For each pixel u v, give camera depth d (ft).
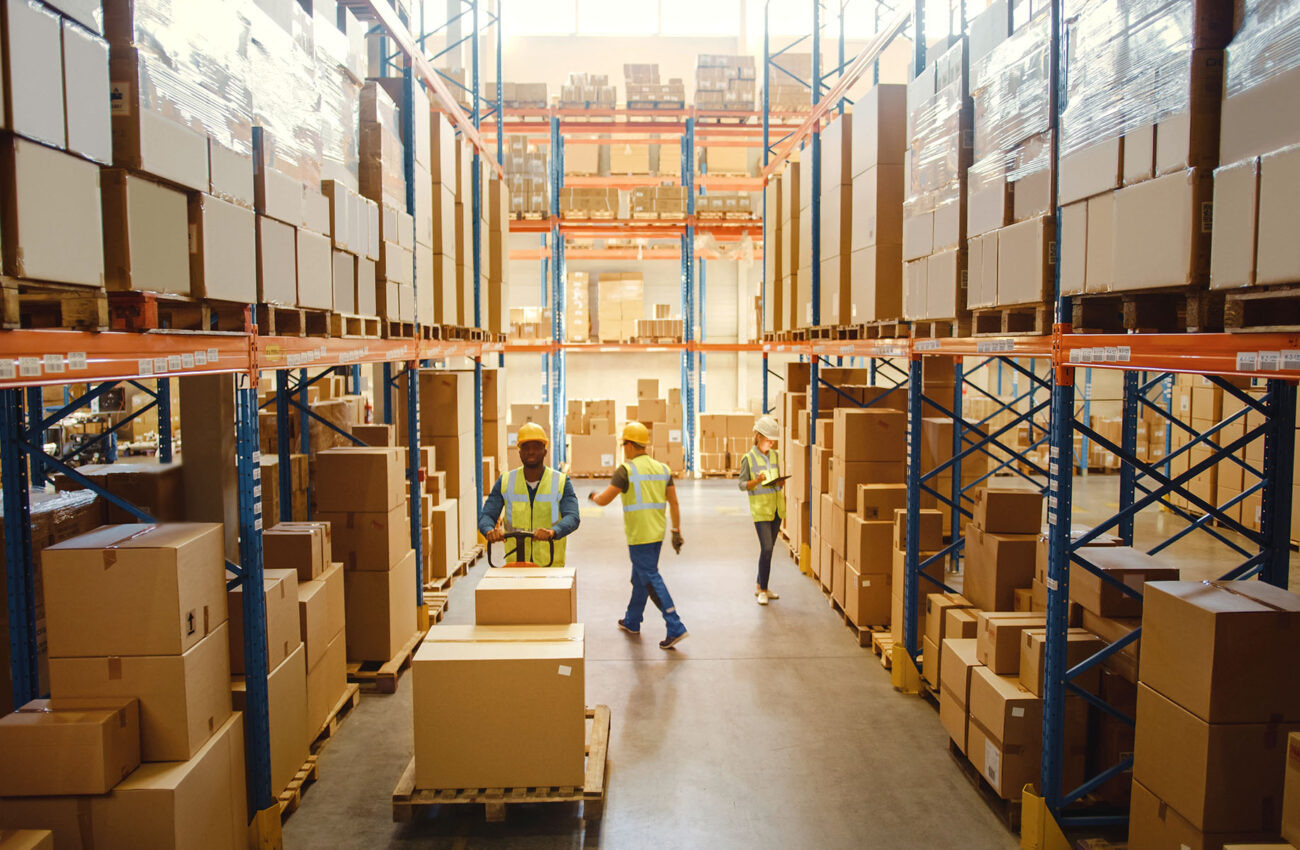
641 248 58.90
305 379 24.58
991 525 16.84
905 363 45.60
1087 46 11.20
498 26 44.11
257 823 12.10
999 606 16.33
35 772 9.12
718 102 48.11
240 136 11.18
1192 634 9.91
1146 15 9.81
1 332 6.73
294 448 22.26
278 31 12.66
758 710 17.89
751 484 25.09
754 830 13.33
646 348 51.29
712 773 15.17
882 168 21.09
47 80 7.14
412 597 20.75
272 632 13.02
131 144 8.45
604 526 36.24
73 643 9.73
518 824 13.43
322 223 14.44
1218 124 8.89
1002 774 13.23
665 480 21.94
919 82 18.26
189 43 9.70
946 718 15.78
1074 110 11.50
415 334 21.33
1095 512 39.06
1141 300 10.27
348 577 18.62
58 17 7.33
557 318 50.42
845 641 22.16
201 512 14.70
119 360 8.38
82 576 9.67
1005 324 14.16
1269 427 12.05
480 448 32.76
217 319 12.25
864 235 22.13
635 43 62.08
